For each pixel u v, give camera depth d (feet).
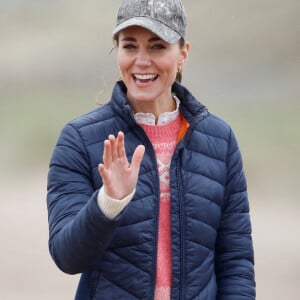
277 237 102.99
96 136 31.71
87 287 31.40
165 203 31.63
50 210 31.27
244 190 33.86
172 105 33.19
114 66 40.60
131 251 30.78
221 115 197.77
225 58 237.86
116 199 28.43
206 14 255.70
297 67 233.76
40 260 90.79
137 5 31.71
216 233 32.91
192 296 31.37
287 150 166.09
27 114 218.38
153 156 31.68
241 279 33.14
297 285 81.92
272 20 253.44
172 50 31.91
